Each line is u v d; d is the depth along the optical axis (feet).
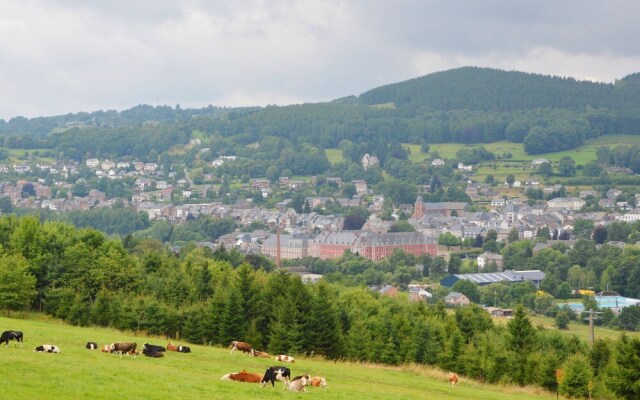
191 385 264.72
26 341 341.21
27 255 534.78
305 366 367.66
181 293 512.63
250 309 472.85
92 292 514.68
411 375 392.47
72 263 524.52
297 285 465.06
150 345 346.95
